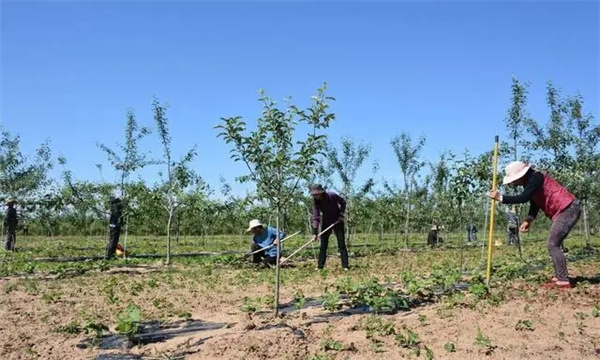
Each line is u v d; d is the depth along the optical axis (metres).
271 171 7.07
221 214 24.92
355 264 14.45
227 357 5.51
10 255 17.95
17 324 7.21
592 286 8.73
